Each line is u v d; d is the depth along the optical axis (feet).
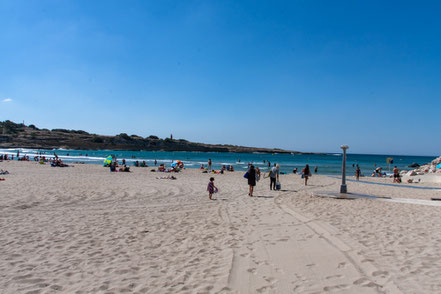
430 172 96.48
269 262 15.76
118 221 26.27
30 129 631.15
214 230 23.03
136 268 15.26
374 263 15.28
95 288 12.92
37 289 12.82
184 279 13.83
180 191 47.93
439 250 17.28
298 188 55.06
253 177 42.91
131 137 641.40
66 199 37.40
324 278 13.57
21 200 35.37
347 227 23.11
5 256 17.03
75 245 19.22
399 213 29.04
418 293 11.84
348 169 172.55
